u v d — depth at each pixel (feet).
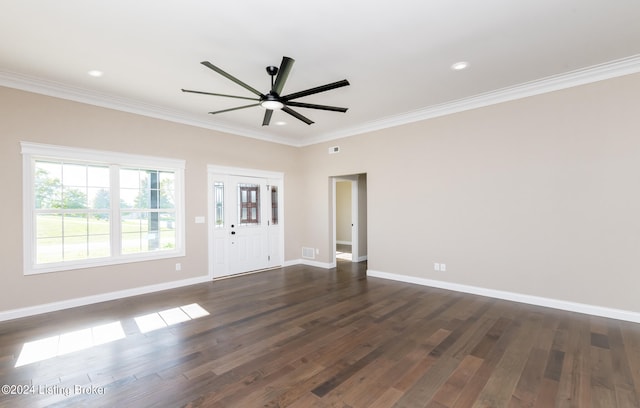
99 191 13.96
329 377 7.58
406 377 7.57
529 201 13.00
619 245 11.14
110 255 14.14
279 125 18.57
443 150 15.42
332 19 8.21
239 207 19.34
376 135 18.17
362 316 11.76
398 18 8.20
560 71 11.59
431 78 12.08
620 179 11.09
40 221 12.51
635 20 8.36
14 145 11.72
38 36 8.93
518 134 13.23
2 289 11.46
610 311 11.28
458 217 14.98
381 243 18.03
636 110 10.78
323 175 21.39
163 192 16.14
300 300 13.83
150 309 12.66
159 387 7.19
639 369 7.83
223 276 18.42
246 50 9.84
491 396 6.79
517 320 11.17
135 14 7.91
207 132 17.57
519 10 7.91
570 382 7.30
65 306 12.73
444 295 14.37
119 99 13.96
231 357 8.61
